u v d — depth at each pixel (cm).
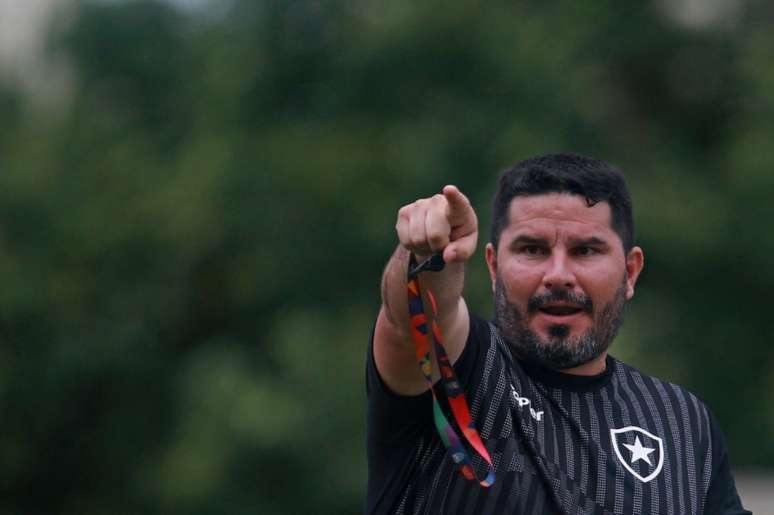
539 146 5681
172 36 6956
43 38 6950
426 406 1091
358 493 5303
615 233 1143
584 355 1137
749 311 6569
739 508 1184
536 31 6053
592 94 6625
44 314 6075
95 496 6250
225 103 6119
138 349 6178
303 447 5247
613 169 1160
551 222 1127
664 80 7562
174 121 6838
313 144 5912
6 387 6000
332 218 5869
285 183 5888
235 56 6141
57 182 6241
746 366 6612
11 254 6106
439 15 5834
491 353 1122
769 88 6588
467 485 1088
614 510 1109
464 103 5806
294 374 5400
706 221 6331
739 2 7488
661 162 6856
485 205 5381
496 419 1102
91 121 6538
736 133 6794
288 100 6122
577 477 1112
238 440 5219
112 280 6197
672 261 6347
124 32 6881
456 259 973
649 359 5612
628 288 1190
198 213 5900
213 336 6234
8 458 6109
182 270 6169
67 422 6200
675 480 1138
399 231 1008
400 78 5925
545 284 1127
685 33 7488
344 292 5891
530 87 5906
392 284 1040
